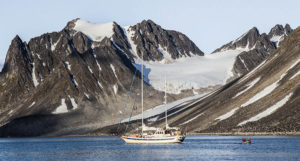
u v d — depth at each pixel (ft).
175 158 583.17
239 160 536.42
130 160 579.89
